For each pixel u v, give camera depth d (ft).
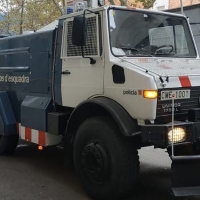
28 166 21.83
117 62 15.89
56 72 18.98
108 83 16.17
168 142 14.34
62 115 18.43
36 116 19.75
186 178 14.19
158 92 14.71
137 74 15.02
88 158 16.30
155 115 14.71
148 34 17.65
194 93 15.84
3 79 23.40
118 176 15.16
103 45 16.39
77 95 17.74
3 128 22.36
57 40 18.94
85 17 16.11
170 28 18.63
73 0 19.75
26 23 81.71
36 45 20.30
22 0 80.53
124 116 15.26
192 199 16.55
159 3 63.67
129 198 16.56
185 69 16.49
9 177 19.67
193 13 43.19
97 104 15.87
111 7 16.67
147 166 22.02
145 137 14.65
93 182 16.20
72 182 18.92
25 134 20.84
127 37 16.94
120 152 15.14
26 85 21.29
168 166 22.02
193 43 19.38
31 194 17.16
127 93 15.39
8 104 22.79
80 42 16.05
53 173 20.45
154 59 17.02
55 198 16.66
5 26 89.30
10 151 24.14
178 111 15.40
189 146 15.55
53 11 75.56
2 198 16.65
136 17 17.51
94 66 16.80
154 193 17.38
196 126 14.90
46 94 19.75
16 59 22.12
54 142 19.27
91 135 16.25
